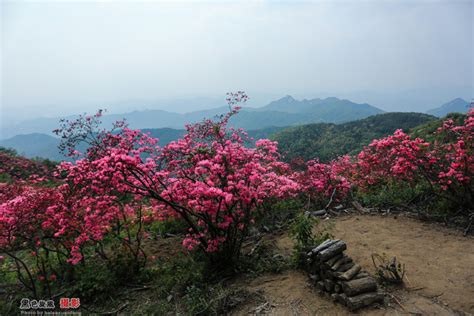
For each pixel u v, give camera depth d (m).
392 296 3.61
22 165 13.41
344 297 3.50
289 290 4.01
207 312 3.73
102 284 4.42
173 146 5.21
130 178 4.90
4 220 3.97
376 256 4.70
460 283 3.82
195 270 4.59
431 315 3.23
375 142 7.40
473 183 6.16
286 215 7.00
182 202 4.92
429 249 4.89
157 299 4.25
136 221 6.33
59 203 4.74
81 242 4.62
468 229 5.53
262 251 5.35
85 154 5.26
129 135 5.39
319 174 8.00
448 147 6.64
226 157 4.70
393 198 7.30
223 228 4.64
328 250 3.85
